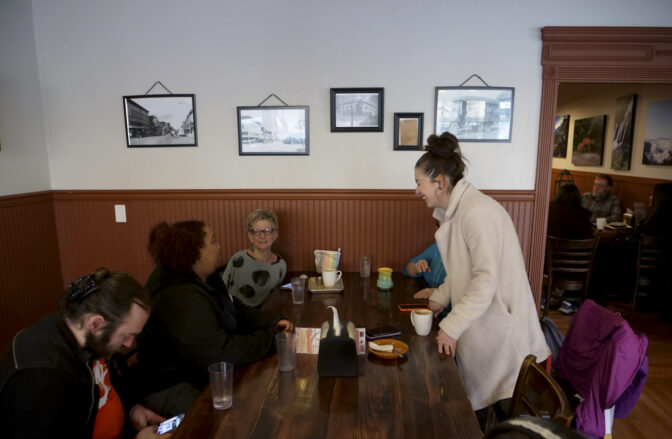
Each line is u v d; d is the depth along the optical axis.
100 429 1.30
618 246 3.73
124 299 1.10
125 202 2.84
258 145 2.73
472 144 2.65
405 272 2.43
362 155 2.71
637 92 4.94
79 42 2.72
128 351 1.69
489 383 1.60
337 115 2.67
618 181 5.32
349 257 2.80
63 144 2.83
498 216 1.49
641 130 4.85
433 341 1.53
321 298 2.02
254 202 2.78
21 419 1.01
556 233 3.46
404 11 2.56
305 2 2.59
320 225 2.78
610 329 1.56
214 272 1.66
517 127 2.63
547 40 2.51
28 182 2.69
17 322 2.61
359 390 1.21
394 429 1.04
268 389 1.22
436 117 2.62
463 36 2.56
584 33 2.48
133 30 2.69
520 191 2.66
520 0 2.52
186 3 2.64
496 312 1.57
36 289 2.75
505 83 2.59
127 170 2.82
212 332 1.39
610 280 3.79
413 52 2.59
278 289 2.17
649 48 2.48
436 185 1.61
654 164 4.59
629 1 2.47
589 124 6.11
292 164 2.74
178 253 1.45
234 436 1.02
